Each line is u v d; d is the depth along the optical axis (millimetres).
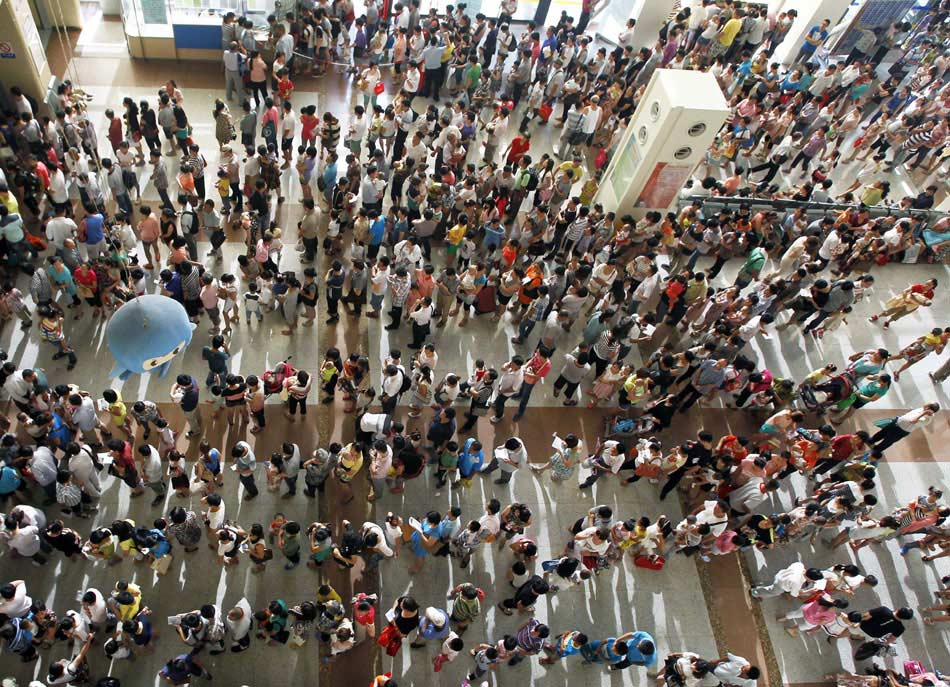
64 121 12602
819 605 9008
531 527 10195
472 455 9398
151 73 16188
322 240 13359
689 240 13297
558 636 8836
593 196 14367
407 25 17375
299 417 10680
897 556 10742
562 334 12664
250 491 9539
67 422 9445
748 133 16578
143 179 13820
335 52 17156
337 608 7648
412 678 8617
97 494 9117
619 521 10398
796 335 13594
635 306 12312
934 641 10008
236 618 7645
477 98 16906
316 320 12031
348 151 15258
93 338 11039
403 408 11086
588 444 11320
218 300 11422
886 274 15336
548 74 17359
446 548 9352
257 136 15281
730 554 10367
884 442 11109
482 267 12062
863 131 18672
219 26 16000
